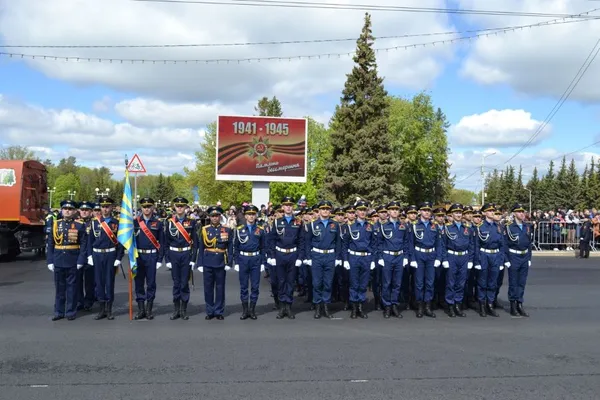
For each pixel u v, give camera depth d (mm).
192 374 6418
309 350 7586
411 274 11273
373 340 8250
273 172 26156
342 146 38375
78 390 5840
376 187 36906
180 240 9750
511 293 10453
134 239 9625
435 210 10992
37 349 7539
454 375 6473
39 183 20609
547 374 6559
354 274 10156
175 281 9789
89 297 10633
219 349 7594
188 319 9789
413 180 56094
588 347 7902
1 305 10906
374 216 10898
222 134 25906
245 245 9852
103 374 6406
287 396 5676
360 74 38844
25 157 82188
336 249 10242
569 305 11578
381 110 39062
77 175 110375
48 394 5715
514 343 8117
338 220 10891
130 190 9719
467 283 11500
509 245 10398
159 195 91312
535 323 9703
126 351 7449
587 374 6574
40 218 20547
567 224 24266
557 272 17359
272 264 10133
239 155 25984
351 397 5664
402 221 10461
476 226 10531
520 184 89188
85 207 9797
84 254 9609
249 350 7555
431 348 7770
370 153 37625
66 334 8484
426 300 10367
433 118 56688
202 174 52625
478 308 11109
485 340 8305
